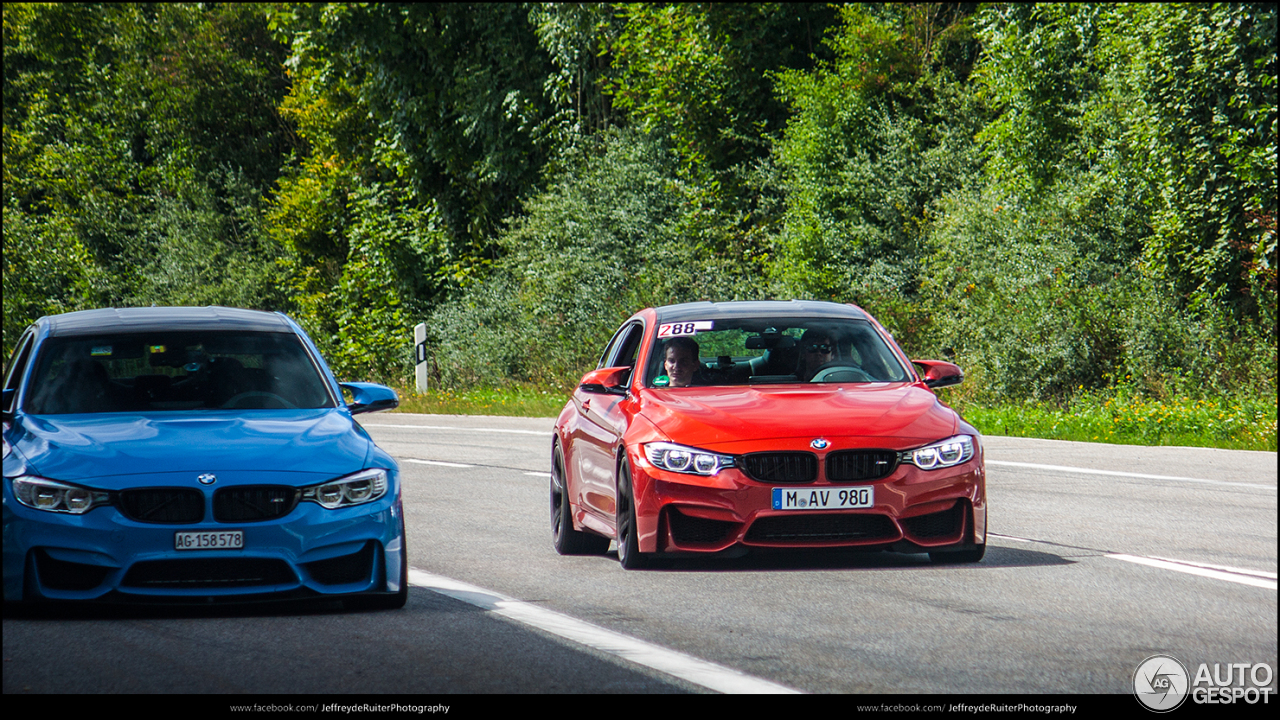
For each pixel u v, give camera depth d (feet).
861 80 151.94
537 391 158.61
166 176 254.27
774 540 41.32
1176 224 117.19
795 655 31.09
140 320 44.96
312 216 224.94
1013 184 131.95
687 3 169.68
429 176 211.41
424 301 208.85
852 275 143.54
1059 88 131.13
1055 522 55.47
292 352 44.60
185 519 35.45
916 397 45.11
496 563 47.57
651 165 174.60
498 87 199.00
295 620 36.14
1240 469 73.46
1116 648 31.50
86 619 36.29
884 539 41.42
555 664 30.32
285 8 213.46
